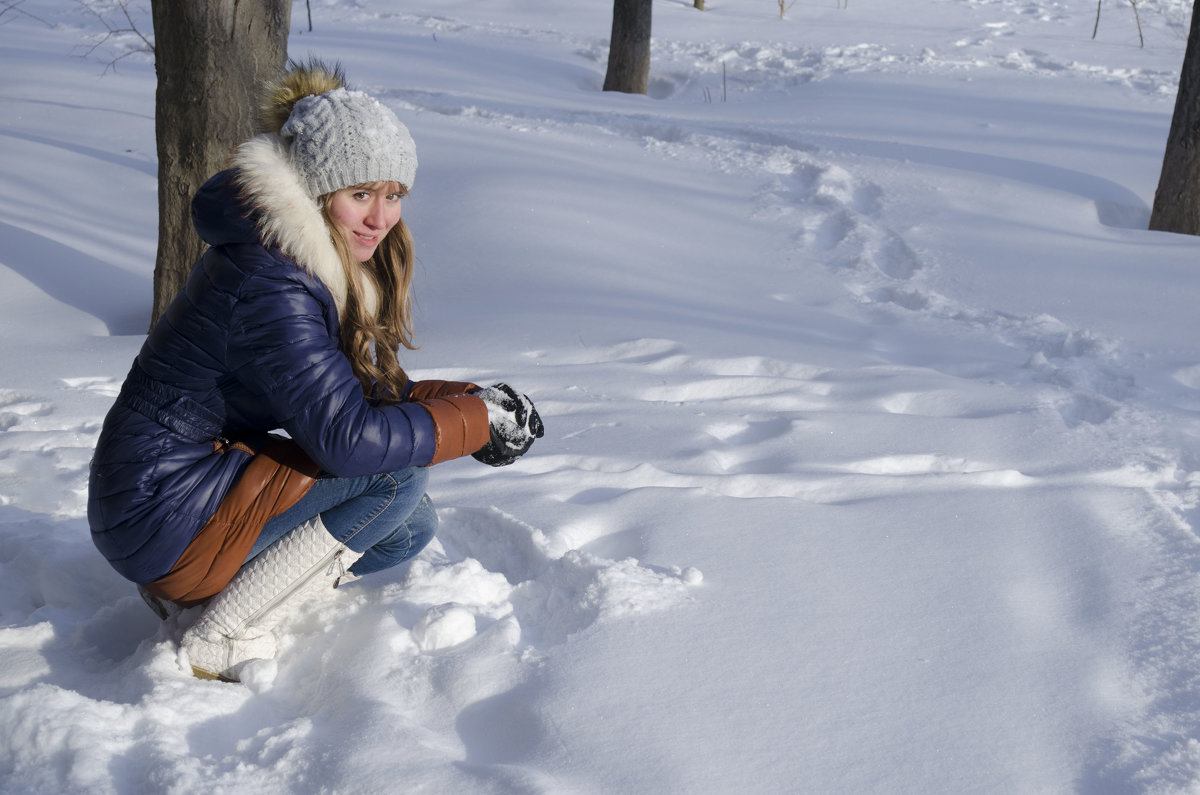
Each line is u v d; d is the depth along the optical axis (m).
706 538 2.74
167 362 2.00
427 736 1.92
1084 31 16.02
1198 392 4.10
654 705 2.00
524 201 6.78
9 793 1.74
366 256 2.10
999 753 1.91
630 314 5.02
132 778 1.79
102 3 16.97
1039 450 3.42
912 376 4.16
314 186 1.93
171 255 5.02
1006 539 2.78
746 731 1.94
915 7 18.83
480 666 2.10
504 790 1.71
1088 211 7.06
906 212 6.99
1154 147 8.47
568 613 2.36
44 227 6.66
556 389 4.09
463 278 5.82
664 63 13.91
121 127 9.18
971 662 2.20
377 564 2.43
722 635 2.26
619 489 3.12
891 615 2.38
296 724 1.95
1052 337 4.75
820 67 13.14
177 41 4.73
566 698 2.01
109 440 2.03
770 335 4.75
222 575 2.10
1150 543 2.76
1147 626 2.35
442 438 2.05
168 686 1.99
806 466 3.30
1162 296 5.40
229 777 1.78
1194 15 6.48
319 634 2.27
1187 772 1.85
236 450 2.10
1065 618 2.40
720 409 3.85
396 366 2.28
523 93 11.50
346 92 1.95
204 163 4.86
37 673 2.14
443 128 8.75
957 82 11.54
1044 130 9.05
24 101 9.90
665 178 7.59
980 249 6.28
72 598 2.49
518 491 3.06
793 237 6.48
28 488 3.06
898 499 3.03
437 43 14.57
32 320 5.34
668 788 1.78
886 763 1.88
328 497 2.13
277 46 4.89
